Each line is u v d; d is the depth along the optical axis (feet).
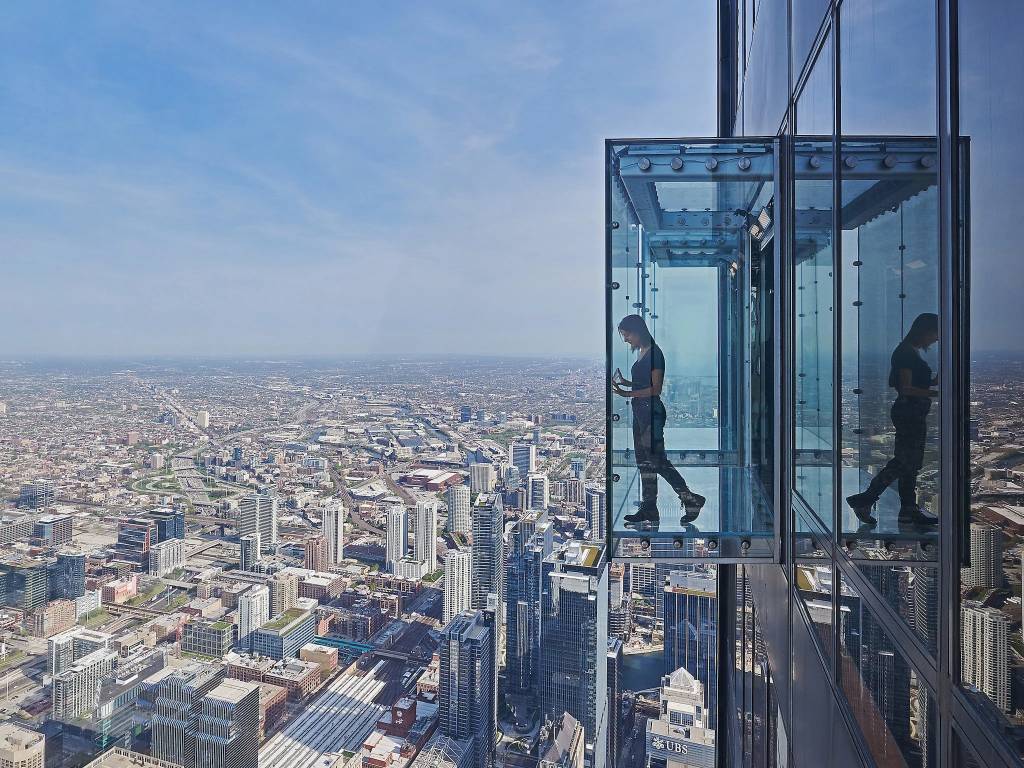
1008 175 3.03
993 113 3.21
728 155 11.29
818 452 8.20
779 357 10.52
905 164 4.70
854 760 6.46
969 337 3.57
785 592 10.52
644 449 11.39
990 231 3.26
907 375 4.70
